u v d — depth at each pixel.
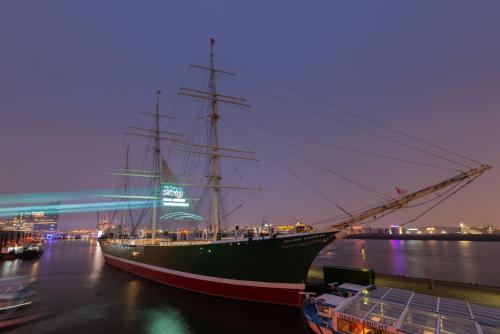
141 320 22.70
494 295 22.72
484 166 19.95
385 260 78.69
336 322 16.77
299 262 24.42
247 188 35.94
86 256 87.38
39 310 26.00
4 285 37.75
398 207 22.12
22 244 95.69
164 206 55.25
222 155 35.91
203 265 28.78
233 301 26.16
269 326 20.70
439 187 21.08
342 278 26.16
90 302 28.50
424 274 52.75
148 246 39.78
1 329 21.25
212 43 38.31
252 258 25.11
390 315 15.82
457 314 15.09
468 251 119.88
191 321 22.11
